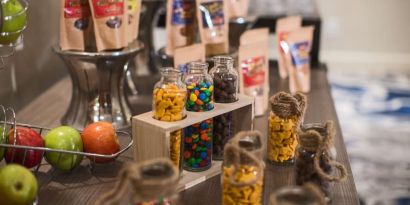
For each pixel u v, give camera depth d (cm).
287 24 183
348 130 336
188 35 164
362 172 282
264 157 126
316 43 222
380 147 311
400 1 469
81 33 134
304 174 104
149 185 75
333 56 492
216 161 122
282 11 258
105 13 132
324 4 479
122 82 146
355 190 109
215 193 108
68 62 136
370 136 326
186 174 114
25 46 175
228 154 92
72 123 143
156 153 107
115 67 138
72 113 145
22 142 108
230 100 122
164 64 165
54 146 111
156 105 108
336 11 480
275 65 212
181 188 109
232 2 185
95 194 107
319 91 182
